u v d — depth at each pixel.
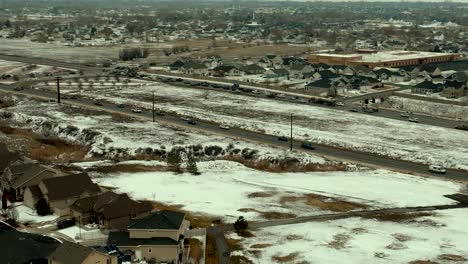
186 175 99.12
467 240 70.31
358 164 105.88
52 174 85.88
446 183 94.75
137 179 95.12
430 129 134.00
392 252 66.75
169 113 146.00
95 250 59.28
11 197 83.81
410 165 106.00
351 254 66.12
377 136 125.94
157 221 65.94
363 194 88.75
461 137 126.12
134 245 63.91
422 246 68.44
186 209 80.88
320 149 115.88
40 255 64.50
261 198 86.75
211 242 69.19
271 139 122.44
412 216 79.12
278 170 104.62
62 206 77.56
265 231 73.19
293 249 67.44
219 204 83.44
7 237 69.69
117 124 131.12
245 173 101.56
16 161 93.25
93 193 79.62
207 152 112.94
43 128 129.88
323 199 86.44
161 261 63.56
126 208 73.00
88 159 109.62
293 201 85.50
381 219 78.00
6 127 131.25
